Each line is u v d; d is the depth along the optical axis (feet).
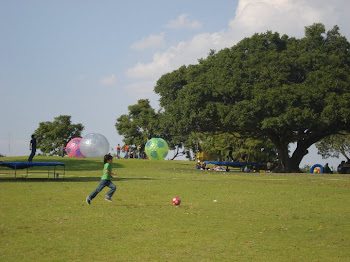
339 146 215.72
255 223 37.73
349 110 117.39
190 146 258.78
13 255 26.37
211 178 90.79
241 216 41.24
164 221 37.88
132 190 62.23
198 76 138.21
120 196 55.47
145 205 47.73
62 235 31.94
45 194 56.13
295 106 121.70
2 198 51.49
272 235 33.01
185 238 31.45
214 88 130.11
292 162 145.28
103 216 39.91
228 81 128.36
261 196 57.62
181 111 133.39
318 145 222.69
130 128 268.41
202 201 51.83
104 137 189.57
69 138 270.05
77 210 43.19
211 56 153.38
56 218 38.58
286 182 80.43
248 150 197.36
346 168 145.38
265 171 147.84
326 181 84.74
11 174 97.71
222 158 209.36
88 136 187.01
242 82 129.08
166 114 152.56
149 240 30.71
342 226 37.06
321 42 136.87
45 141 262.88
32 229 33.86
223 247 28.94
